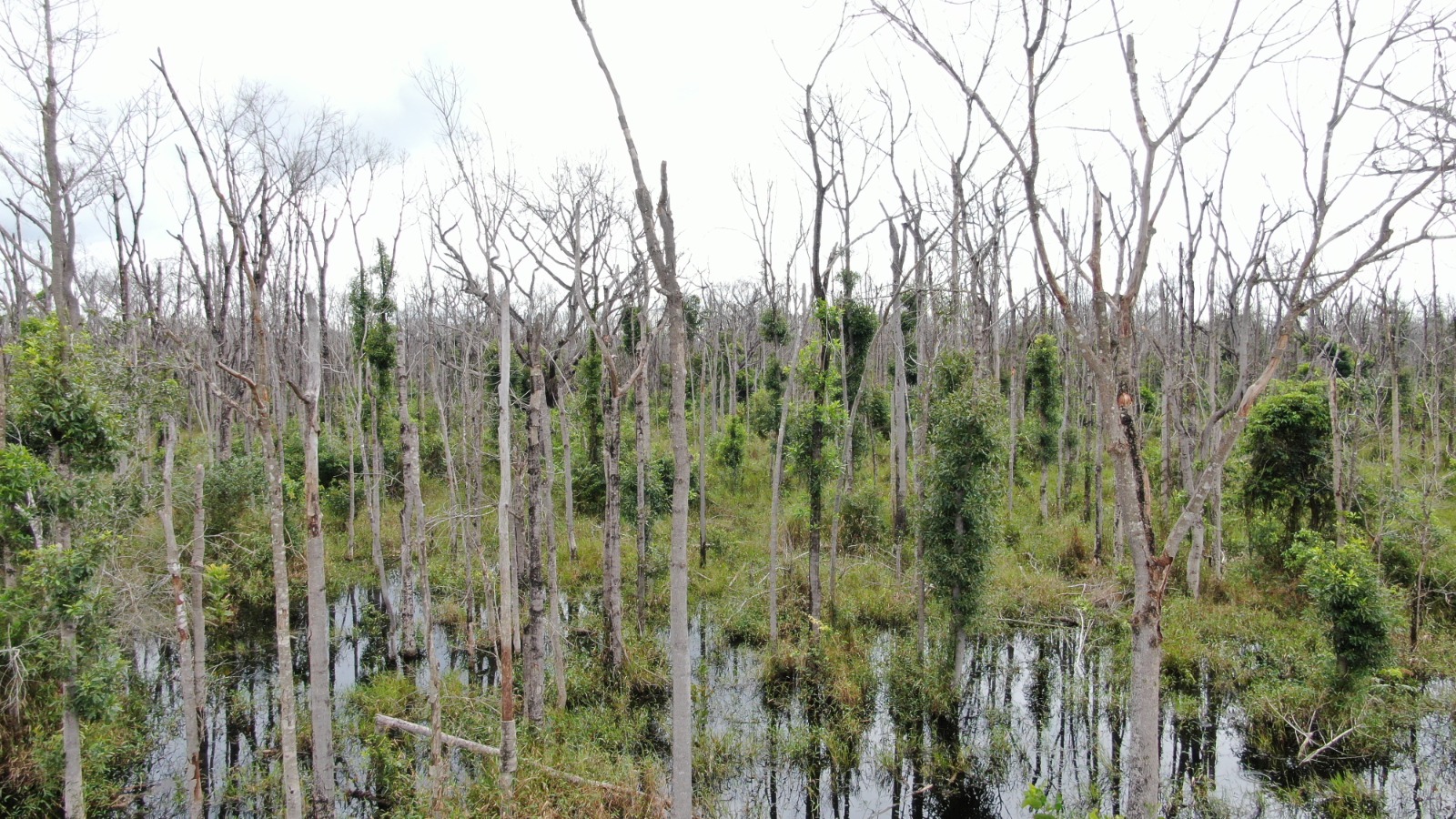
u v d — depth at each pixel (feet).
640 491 52.08
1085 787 36.65
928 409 49.21
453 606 57.82
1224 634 50.11
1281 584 55.31
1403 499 53.06
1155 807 21.98
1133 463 22.53
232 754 40.22
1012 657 51.55
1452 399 91.81
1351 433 58.08
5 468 27.07
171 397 36.11
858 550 66.90
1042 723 43.19
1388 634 38.65
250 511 59.21
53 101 36.81
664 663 47.91
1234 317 54.49
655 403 123.65
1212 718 41.91
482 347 54.80
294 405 88.94
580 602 58.80
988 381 44.70
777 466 48.55
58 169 37.47
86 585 28.81
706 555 68.18
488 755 36.29
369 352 57.77
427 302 71.00
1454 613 49.34
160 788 36.88
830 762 39.63
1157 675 22.22
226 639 54.95
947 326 60.39
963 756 38.32
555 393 45.06
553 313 44.14
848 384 72.08
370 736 40.06
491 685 46.09
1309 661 42.75
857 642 49.90
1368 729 37.04
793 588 59.00
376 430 58.18
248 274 27.66
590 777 34.96
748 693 45.96
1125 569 57.16
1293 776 36.58
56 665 28.12
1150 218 21.97
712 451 97.50
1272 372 21.02
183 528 51.42
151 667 50.21
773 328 84.28
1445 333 105.50
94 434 30.27
